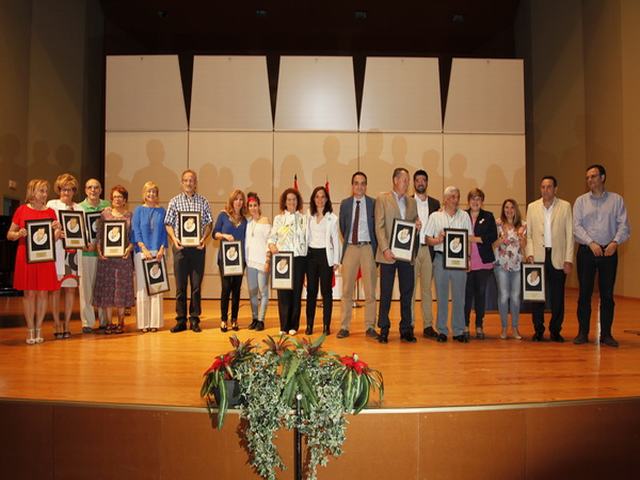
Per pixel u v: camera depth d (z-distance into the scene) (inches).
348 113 328.8
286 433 102.1
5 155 331.0
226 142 328.2
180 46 466.6
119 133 327.0
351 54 476.1
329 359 104.6
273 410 96.6
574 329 214.4
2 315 240.1
